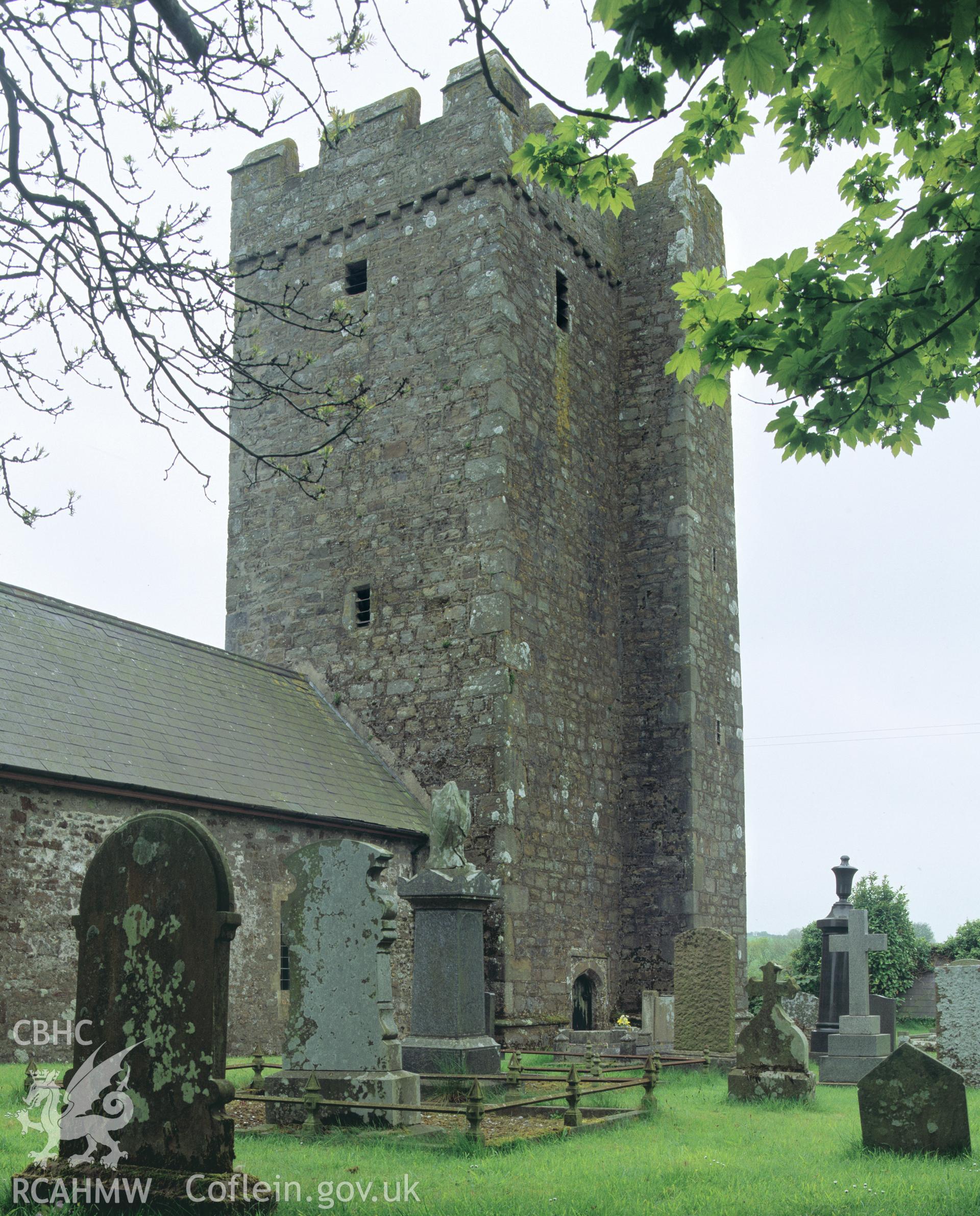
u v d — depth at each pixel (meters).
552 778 20.42
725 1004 15.66
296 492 22.62
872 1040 14.23
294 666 22.00
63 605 17.59
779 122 7.98
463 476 20.77
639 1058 14.62
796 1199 6.78
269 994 16.39
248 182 24.36
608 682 22.52
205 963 6.23
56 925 13.80
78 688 15.88
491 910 18.78
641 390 24.06
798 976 32.38
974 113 7.30
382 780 19.89
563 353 22.53
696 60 5.71
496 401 20.64
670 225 24.44
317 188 23.44
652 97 5.99
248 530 23.11
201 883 6.32
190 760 16.20
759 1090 11.77
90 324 6.73
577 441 22.61
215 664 19.67
